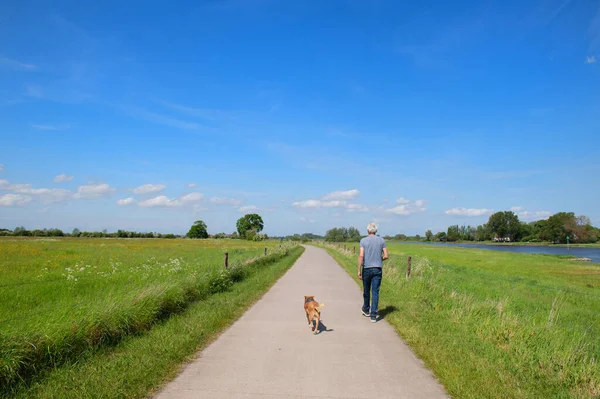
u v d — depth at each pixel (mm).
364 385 4586
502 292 14453
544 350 5875
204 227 115250
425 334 6809
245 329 7332
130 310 6715
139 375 4676
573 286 19250
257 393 4281
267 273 17141
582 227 121750
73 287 10148
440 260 36500
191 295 9711
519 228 142500
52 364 4969
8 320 5141
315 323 7055
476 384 4590
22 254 25438
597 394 4492
